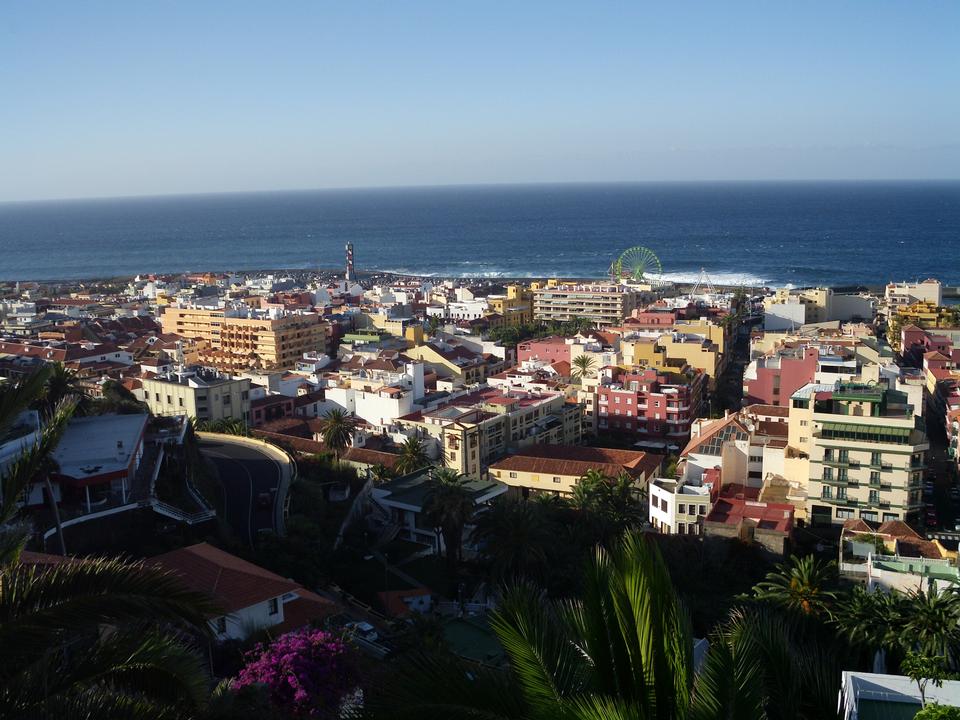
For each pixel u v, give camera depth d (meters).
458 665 26.84
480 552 122.81
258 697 50.91
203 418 194.12
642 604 25.83
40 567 32.25
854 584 98.50
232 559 78.25
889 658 71.69
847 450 131.00
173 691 31.28
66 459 104.69
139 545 96.62
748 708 25.42
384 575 118.62
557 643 26.72
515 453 174.50
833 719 39.19
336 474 153.25
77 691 29.86
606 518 127.75
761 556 116.81
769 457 143.88
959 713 34.25
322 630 65.25
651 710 25.58
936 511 154.62
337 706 52.12
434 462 167.75
